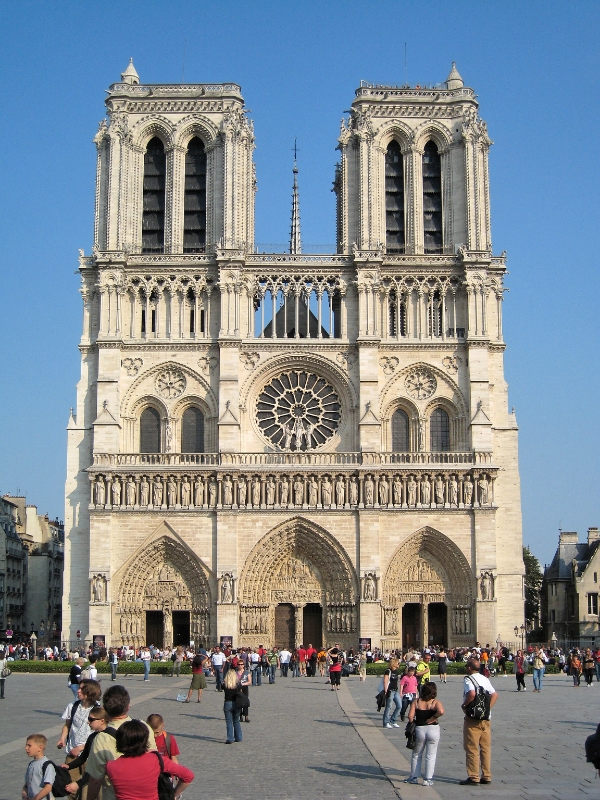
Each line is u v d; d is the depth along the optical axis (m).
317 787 37.06
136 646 119.44
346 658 110.56
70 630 122.31
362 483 121.75
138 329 126.88
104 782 24.88
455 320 128.38
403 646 122.50
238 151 130.00
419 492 122.00
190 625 120.44
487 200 131.00
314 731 54.91
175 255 127.69
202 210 132.12
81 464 125.31
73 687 57.78
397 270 128.25
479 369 125.44
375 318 126.19
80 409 126.50
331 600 121.12
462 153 131.38
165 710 66.56
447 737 52.75
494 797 34.78
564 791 35.97
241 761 43.72
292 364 126.88
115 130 130.00
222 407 123.62
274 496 121.56
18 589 186.88
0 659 74.44
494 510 121.56
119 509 121.12
